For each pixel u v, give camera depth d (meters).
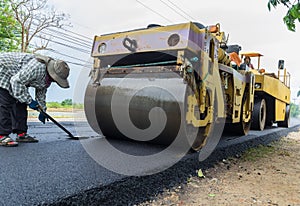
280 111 8.91
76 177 2.06
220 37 4.34
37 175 2.04
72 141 3.72
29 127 5.83
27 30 16.34
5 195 1.61
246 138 5.28
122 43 3.56
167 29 3.24
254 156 4.51
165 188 2.53
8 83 3.21
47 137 4.19
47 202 1.57
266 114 8.35
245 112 5.38
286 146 6.03
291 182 3.13
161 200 2.32
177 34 3.14
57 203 1.61
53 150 3.01
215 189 2.74
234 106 4.46
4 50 15.64
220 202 2.40
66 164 2.41
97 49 3.81
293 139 7.35
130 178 2.18
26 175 2.02
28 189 1.74
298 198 2.60
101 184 1.95
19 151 2.88
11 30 15.61
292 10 3.21
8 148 3.04
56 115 13.28
